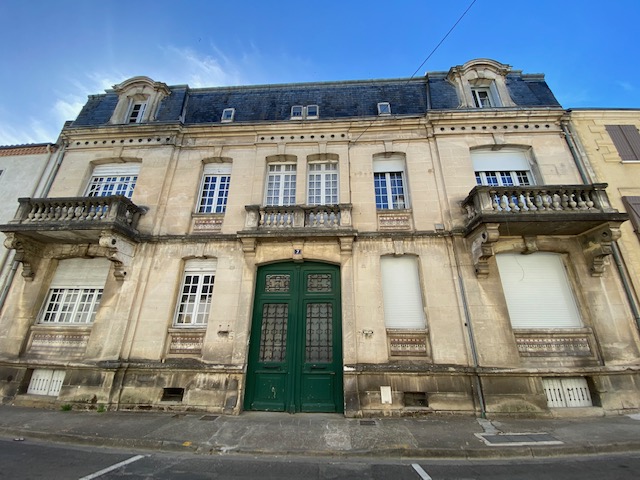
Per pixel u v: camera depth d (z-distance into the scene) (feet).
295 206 29.17
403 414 22.84
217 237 29.14
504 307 25.29
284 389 24.97
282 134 34.04
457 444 17.07
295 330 26.43
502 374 23.34
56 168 33.88
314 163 33.53
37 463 14.73
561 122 32.17
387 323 26.32
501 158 31.71
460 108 33.17
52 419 21.16
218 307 26.89
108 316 26.73
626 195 29.07
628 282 25.99
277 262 28.76
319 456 16.35
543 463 15.25
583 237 26.89
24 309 27.96
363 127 33.53
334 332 26.27
